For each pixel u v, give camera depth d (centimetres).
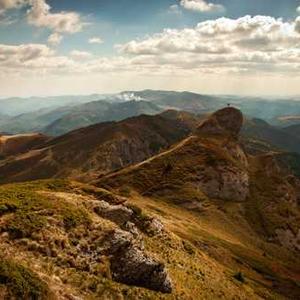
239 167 18838
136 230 5931
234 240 14100
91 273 4184
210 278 6278
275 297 8125
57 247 4191
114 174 17262
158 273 4716
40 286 3366
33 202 4666
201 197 16325
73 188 7300
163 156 18375
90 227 4644
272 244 16200
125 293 4209
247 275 9656
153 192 15900
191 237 10038
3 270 3259
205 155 18625
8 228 4084
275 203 18875
